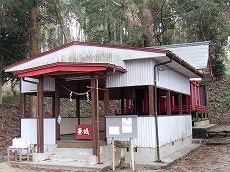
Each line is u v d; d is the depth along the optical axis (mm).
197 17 24250
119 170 8297
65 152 9781
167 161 9375
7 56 17625
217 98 25438
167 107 11352
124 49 9703
